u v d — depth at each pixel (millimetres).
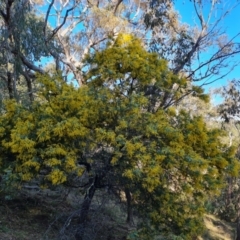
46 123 6656
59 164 6512
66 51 15484
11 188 7832
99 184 7531
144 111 7496
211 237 16266
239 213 15477
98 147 7113
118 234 9047
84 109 6883
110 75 7766
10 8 11148
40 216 9477
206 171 7363
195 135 7262
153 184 6613
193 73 12523
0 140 7418
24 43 12047
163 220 7195
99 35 15516
